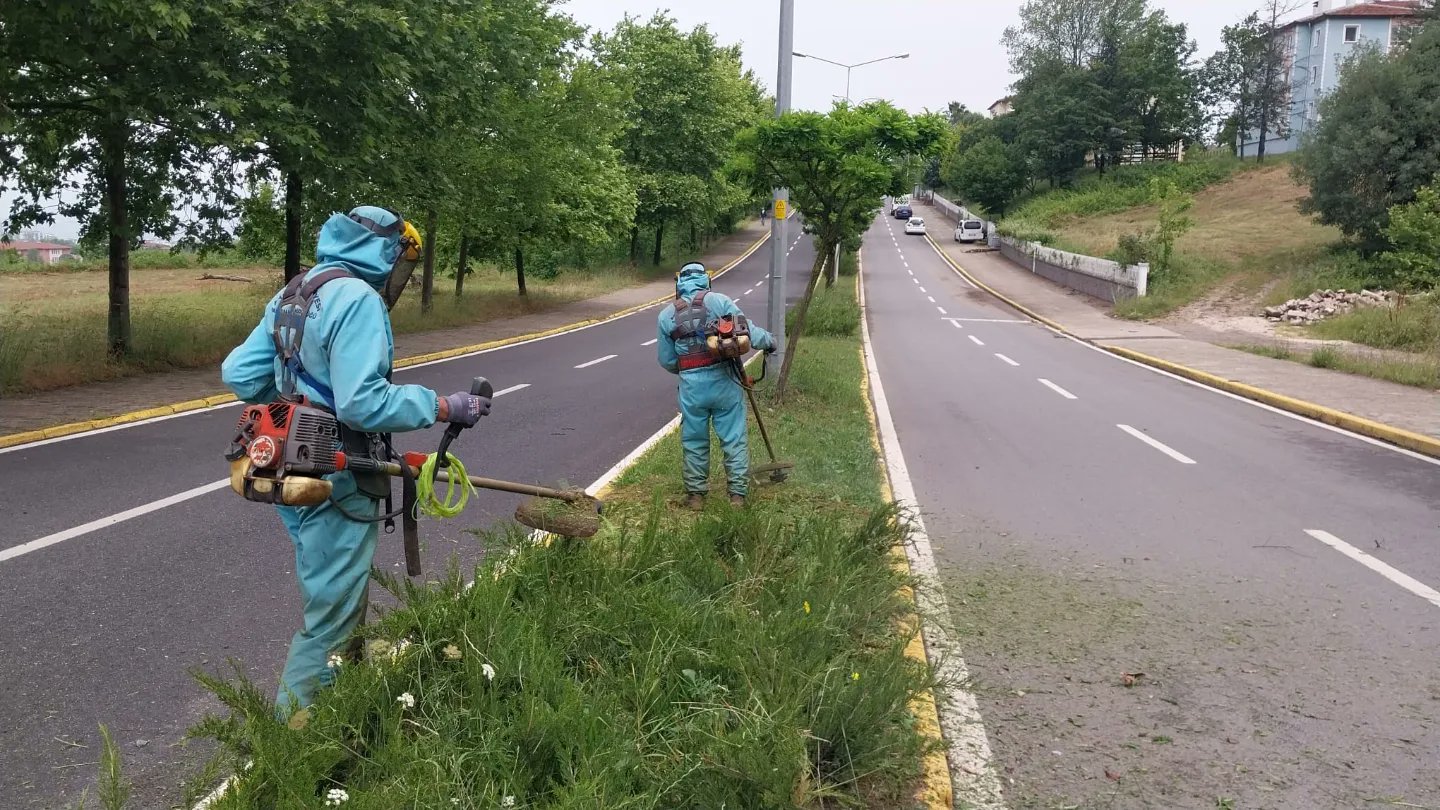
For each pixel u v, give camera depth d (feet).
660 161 163.94
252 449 9.06
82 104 41.55
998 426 38.99
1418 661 14.99
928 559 19.81
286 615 16.10
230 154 47.60
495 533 14.55
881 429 37.52
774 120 35.17
